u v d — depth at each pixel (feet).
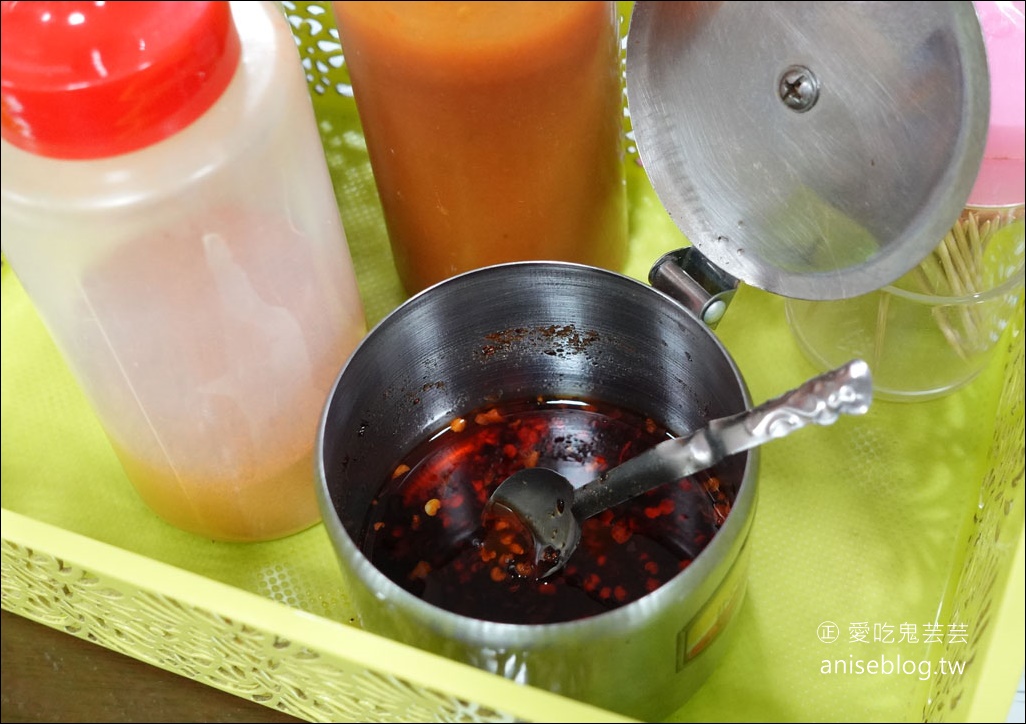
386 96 0.79
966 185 0.69
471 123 0.78
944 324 0.86
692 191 0.83
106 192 0.64
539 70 0.76
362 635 0.62
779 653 0.80
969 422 0.90
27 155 0.65
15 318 1.01
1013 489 0.71
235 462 0.80
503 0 0.72
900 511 0.86
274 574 0.86
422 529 0.84
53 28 0.60
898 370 0.90
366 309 1.00
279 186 0.69
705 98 0.78
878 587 0.82
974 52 0.65
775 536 0.85
